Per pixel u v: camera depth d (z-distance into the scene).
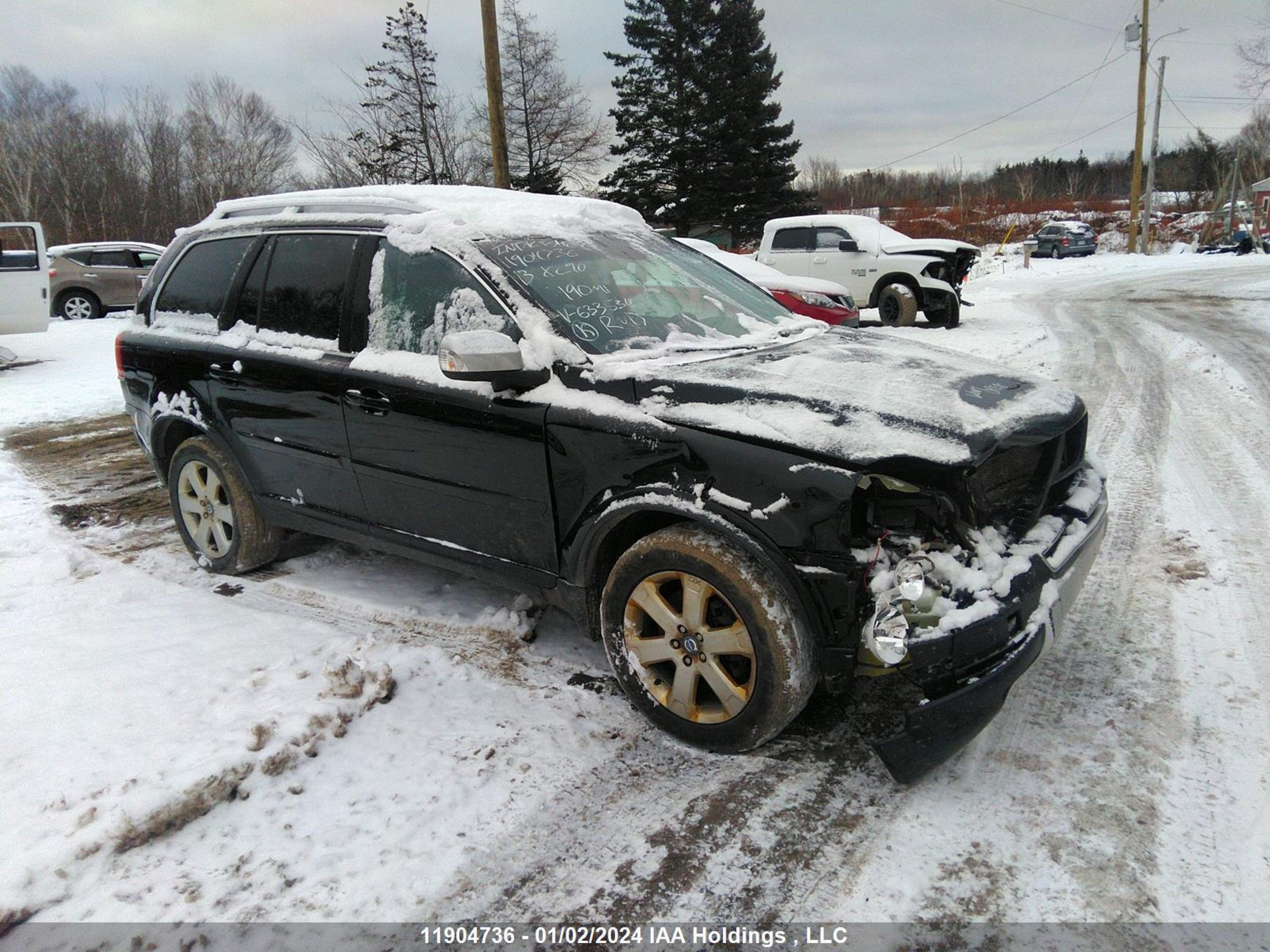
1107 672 3.09
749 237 40.81
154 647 3.42
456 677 3.20
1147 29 33.25
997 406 2.63
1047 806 2.42
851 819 2.41
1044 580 2.43
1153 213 45.91
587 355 2.90
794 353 3.12
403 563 4.36
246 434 3.89
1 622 3.70
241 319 3.94
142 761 2.61
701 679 2.73
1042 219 45.22
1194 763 2.56
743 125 38.41
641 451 2.66
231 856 2.29
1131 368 8.71
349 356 3.45
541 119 28.12
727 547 2.55
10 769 2.59
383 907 2.12
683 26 38.31
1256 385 7.60
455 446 3.10
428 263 3.28
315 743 2.75
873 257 13.22
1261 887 2.09
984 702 2.28
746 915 2.08
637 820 2.43
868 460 2.29
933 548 2.36
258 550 4.16
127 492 5.77
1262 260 25.22
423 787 2.57
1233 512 4.59
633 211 4.20
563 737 2.82
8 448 7.15
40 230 11.40
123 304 18.33
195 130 40.41
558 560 2.99
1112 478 5.27
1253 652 3.17
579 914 2.10
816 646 2.48
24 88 39.41
